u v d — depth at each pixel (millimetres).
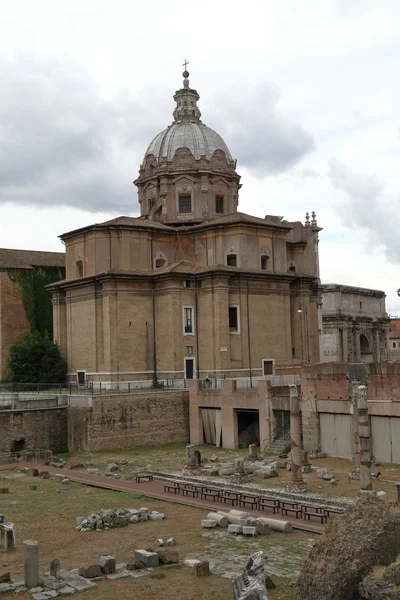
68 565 26234
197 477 44562
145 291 69625
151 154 82750
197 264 75562
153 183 81500
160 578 24031
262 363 71500
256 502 35469
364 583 19969
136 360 68500
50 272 87562
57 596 22281
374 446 48094
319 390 51594
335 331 110812
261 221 74688
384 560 20719
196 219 79000
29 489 42625
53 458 55562
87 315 71188
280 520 31344
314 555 21672
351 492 38469
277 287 73750
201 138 81938
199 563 24391
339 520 21984
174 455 55000
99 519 32344
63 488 42781
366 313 117938
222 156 81938
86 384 69875
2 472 50031
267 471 44219
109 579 23938
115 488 41969
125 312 68312
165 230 74812
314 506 35188
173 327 68062
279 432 54781
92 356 70188
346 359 110938
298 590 21969
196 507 36438
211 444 60594
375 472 44000
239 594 19281
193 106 85938
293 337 76375
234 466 44062
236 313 70250
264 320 72250
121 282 68188
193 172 79688
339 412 50094
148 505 37281
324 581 20609
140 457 54406
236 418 58219
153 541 29609
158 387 67875
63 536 30891
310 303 78625
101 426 57969
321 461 49312
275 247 75875
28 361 72812
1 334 83562
